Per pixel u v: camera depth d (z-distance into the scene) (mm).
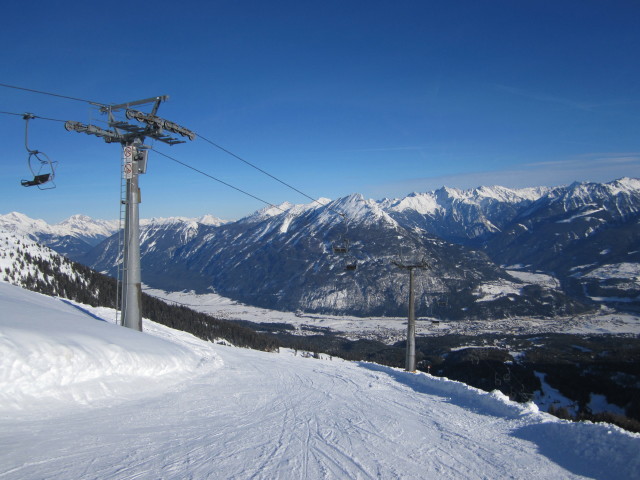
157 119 17828
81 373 9734
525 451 7715
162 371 12914
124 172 18234
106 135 17969
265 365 20375
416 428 9297
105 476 5531
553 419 9820
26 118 16156
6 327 9383
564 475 6500
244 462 6520
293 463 6633
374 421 9836
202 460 6465
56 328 11195
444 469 6691
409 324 28578
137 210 18438
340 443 7918
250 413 10008
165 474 5762
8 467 5566
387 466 6742
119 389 10320
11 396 7996
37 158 16484
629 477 6273
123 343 12719
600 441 7480
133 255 18219
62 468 5688
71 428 7434
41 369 8828
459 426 9562
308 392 13469
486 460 7180
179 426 8328
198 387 12578
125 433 7512
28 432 6973
